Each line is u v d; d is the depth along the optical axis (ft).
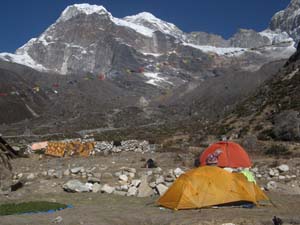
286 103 200.64
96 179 78.84
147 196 67.92
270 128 174.70
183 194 55.88
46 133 517.96
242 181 58.54
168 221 49.29
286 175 82.38
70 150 165.78
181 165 100.89
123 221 49.85
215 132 207.62
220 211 53.36
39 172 95.35
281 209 55.01
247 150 139.74
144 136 330.75
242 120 208.44
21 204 58.59
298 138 154.20
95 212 54.49
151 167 98.07
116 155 141.49
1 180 73.61
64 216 51.90
